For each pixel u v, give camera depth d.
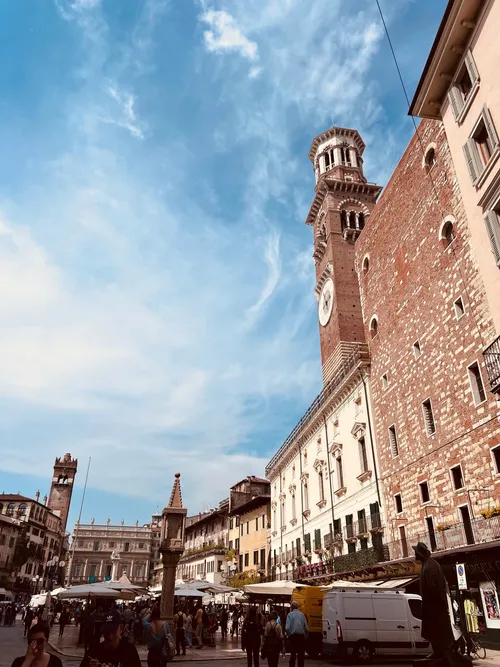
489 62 20.64
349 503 40.09
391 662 22.50
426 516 29.06
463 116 22.73
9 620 57.31
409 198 34.34
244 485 79.81
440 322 29.33
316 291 65.50
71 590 30.94
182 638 27.81
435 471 28.58
